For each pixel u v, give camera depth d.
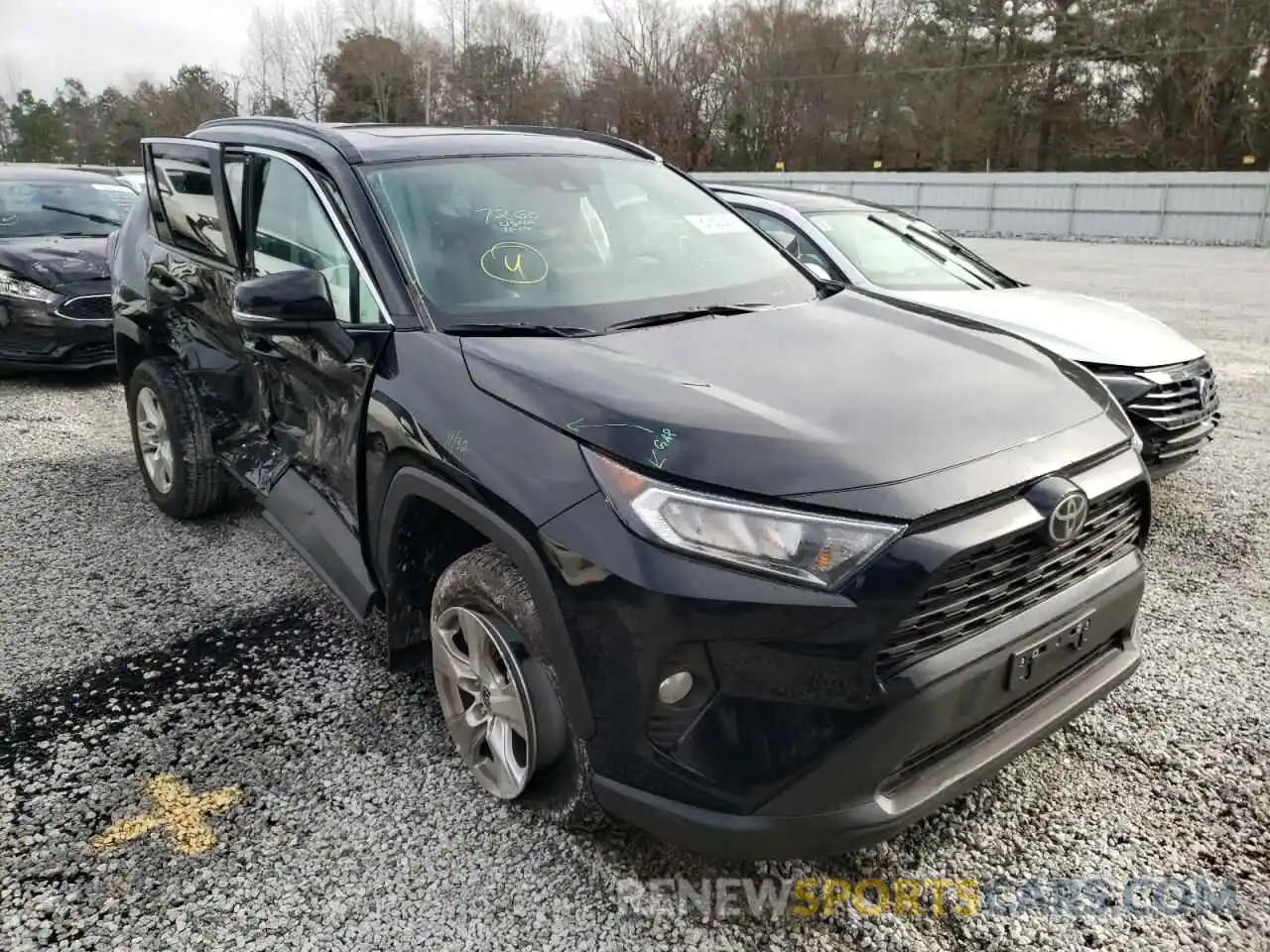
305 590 3.91
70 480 5.20
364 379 2.73
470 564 2.45
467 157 3.36
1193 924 2.25
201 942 2.18
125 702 3.12
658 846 2.49
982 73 47.34
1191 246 23.94
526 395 2.31
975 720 2.16
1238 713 3.10
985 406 2.37
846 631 1.93
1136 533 2.61
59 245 7.51
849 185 32.16
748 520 1.96
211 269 3.82
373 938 2.20
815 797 1.99
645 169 3.79
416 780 2.74
